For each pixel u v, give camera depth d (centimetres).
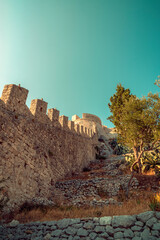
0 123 976
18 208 958
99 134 4509
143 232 601
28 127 1334
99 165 2830
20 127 1194
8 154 983
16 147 1088
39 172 1357
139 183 1542
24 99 1337
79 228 685
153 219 636
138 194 1344
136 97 1653
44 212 952
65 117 2502
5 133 998
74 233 664
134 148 1839
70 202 1305
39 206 1038
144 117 1439
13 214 869
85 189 1588
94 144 3712
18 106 1235
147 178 1593
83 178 1944
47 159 1603
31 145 1322
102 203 1162
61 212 957
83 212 948
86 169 2627
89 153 3209
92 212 924
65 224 724
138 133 1497
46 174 1495
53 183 1638
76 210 999
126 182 1591
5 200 863
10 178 955
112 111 2406
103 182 1659
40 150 1490
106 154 3744
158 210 740
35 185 1247
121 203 1110
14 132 1099
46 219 835
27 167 1178
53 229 707
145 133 1459
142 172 1831
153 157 1864
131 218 668
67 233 670
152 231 597
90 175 2105
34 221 810
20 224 756
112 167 2492
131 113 1577
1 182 869
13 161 1022
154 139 1398
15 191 974
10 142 1028
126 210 868
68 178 1952
